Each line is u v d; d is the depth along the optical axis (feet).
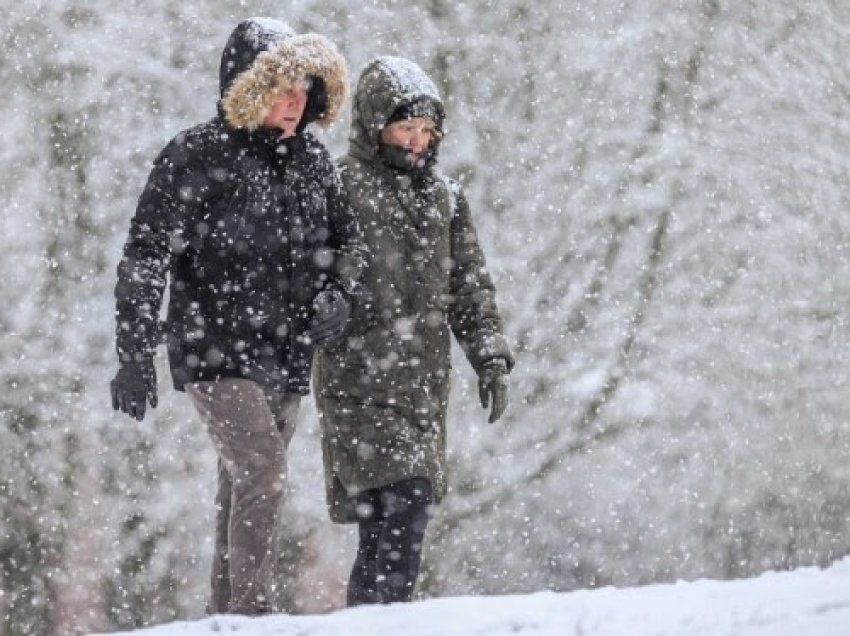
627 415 98.99
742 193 106.83
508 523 95.45
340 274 52.37
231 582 49.65
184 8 100.27
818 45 115.75
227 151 50.34
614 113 105.70
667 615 48.91
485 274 57.77
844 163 112.37
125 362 48.24
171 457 93.76
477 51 104.06
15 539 91.76
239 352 50.34
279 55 49.96
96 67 98.17
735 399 101.91
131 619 91.71
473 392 97.50
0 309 94.79
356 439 54.39
